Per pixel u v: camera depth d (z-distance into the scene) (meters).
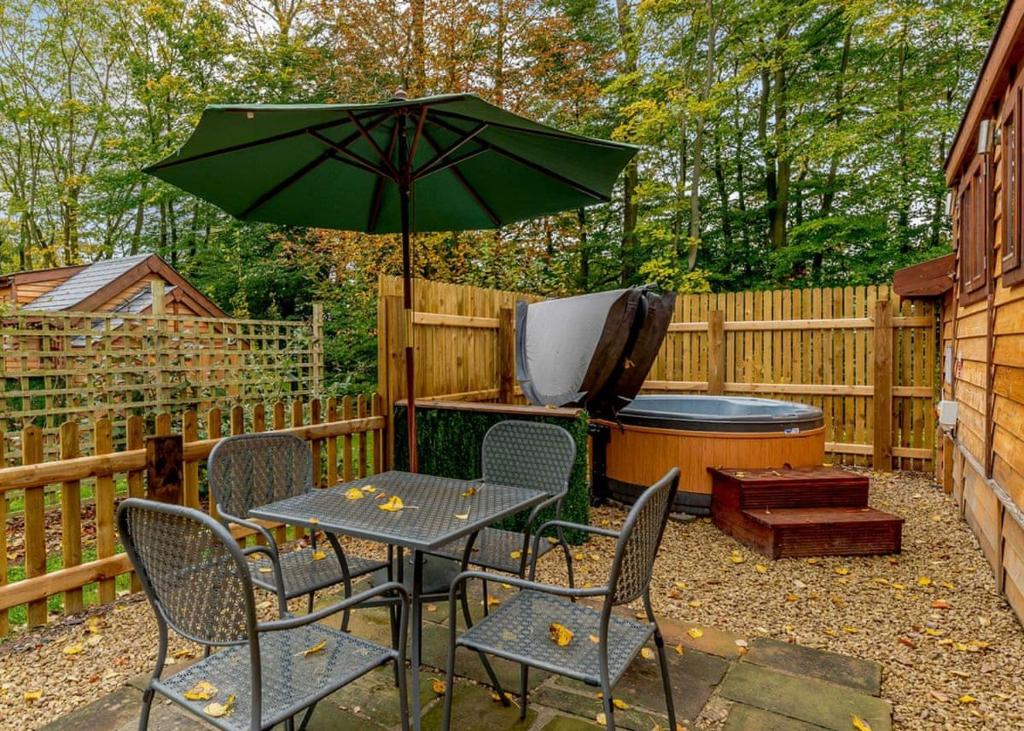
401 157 2.92
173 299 8.91
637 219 12.06
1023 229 2.48
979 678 2.24
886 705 2.04
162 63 13.34
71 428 2.83
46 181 13.96
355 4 9.64
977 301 3.71
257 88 12.51
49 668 2.31
